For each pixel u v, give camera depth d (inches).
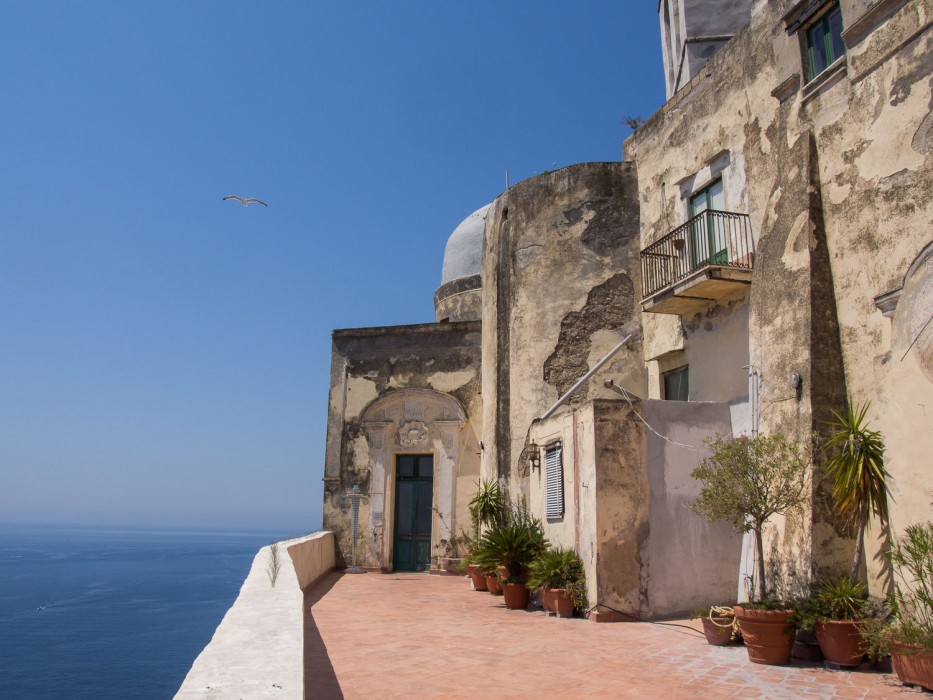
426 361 816.3
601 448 432.5
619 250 600.7
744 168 466.0
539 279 629.0
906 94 328.8
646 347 572.7
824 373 351.6
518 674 286.4
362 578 706.2
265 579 333.1
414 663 306.8
